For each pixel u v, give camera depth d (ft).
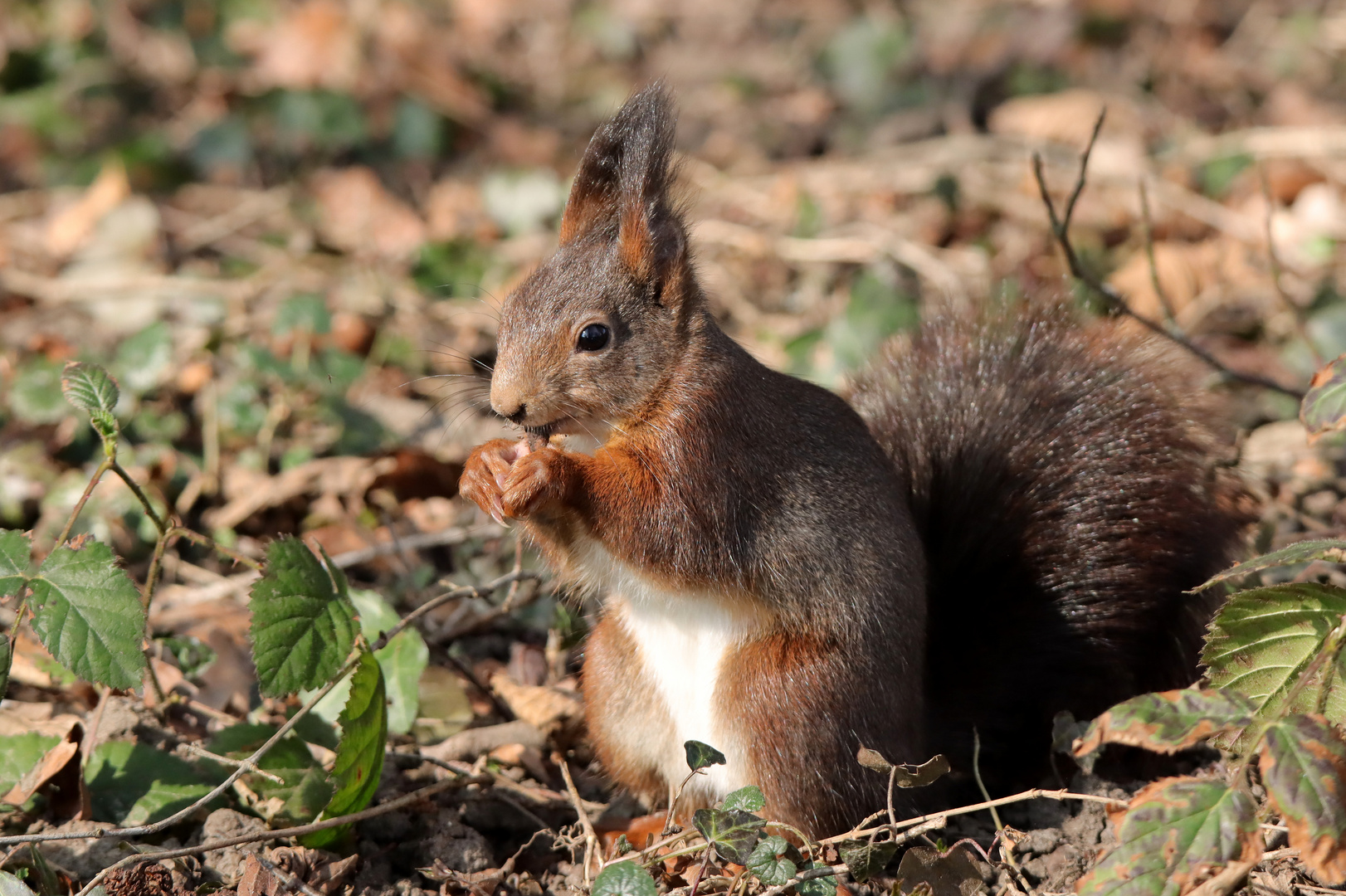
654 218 25.17
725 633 25.27
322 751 26.96
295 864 23.07
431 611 32.83
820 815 24.61
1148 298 45.93
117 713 26.43
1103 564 27.27
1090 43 66.90
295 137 61.67
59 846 23.39
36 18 70.03
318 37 66.49
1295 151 52.60
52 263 51.62
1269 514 35.17
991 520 27.84
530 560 33.86
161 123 64.34
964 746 27.22
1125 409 28.30
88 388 24.81
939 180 53.26
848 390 30.68
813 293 48.67
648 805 27.27
